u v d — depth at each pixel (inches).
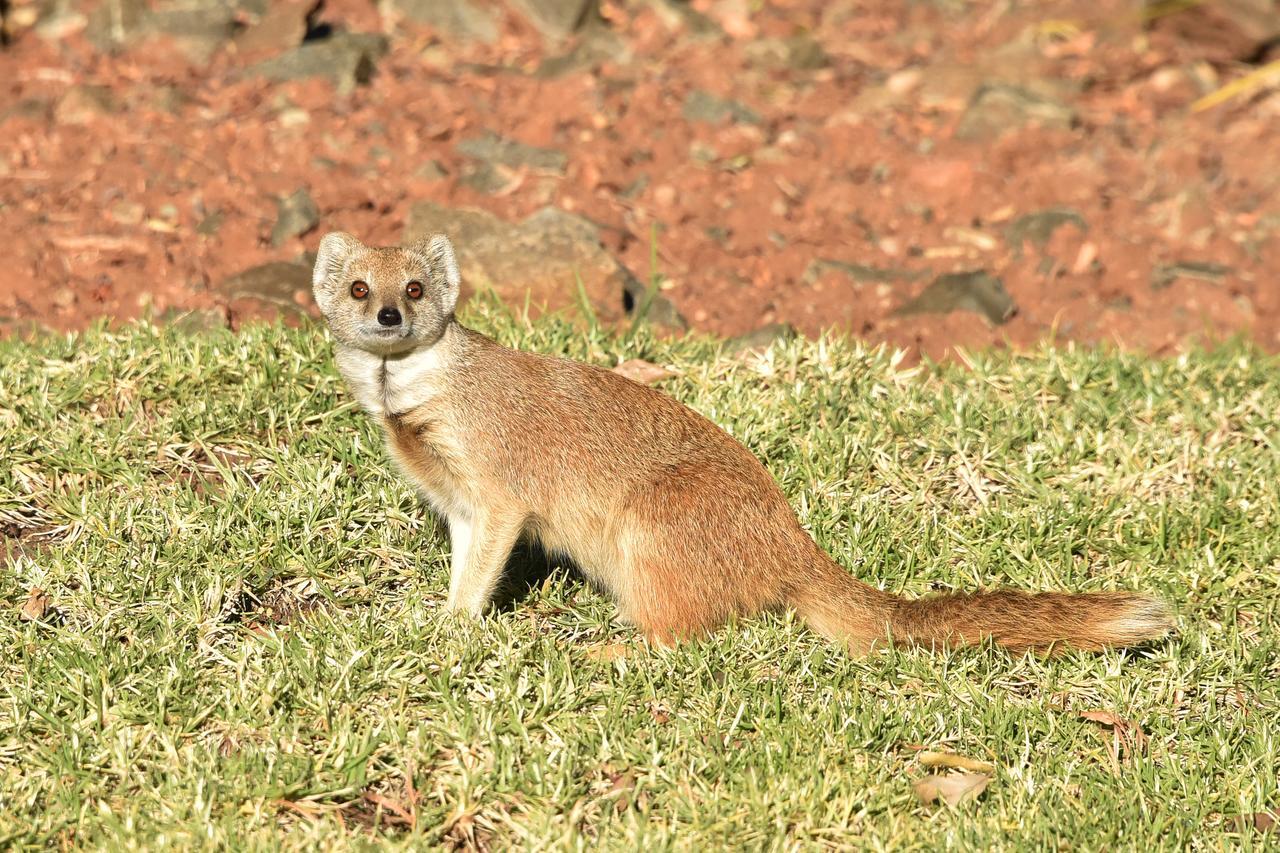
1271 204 665.6
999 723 327.0
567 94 717.9
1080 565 392.2
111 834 286.2
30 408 417.7
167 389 433.4
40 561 367.2
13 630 342.0
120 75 710.5
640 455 356.5
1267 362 502.0
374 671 328.2
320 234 571.2
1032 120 720.3
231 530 378.3
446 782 302.0
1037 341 540.7
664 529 349.7
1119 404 462.3
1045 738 328.8
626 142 682.8
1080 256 599.5
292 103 687.7
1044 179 666.8
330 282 351.9
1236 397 474.3
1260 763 321.4
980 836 293.4
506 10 799.1
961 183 662.5
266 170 623.5
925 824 298.8
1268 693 346.3
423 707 324.8
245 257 555.5
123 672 327.3
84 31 745.6
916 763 318.7
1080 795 314.3
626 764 309.9
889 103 746.2
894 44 822.5
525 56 770.8
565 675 331.6
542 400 355.9
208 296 523.2
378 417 360.8
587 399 359.9
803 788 301.7
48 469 400.5
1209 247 619.8
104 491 391.9
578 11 796.6
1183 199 647.1
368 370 355.3
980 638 350.9
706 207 631.8
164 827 285.3
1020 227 621.0
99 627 344.5
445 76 735.7
